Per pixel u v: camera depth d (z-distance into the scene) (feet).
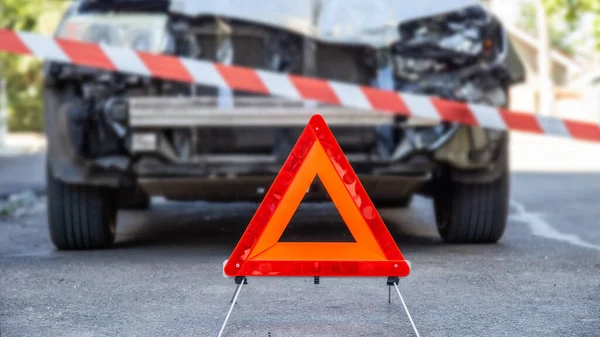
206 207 30.07
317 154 11.39
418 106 16.55
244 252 11.40
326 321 12.32
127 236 22.09
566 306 13.24
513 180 44.16
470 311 12.91
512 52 17.87
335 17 17.24
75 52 16.65
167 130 16.81
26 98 146.82
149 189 17.62
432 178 17.95
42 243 20.98
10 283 15.21
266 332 11.69
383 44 17.12
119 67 16.53
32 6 105.50
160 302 13.62
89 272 16.25
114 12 17.47
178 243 20.59
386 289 14.57
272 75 16.46
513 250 18.86
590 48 64.75
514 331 11.73
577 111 143.43
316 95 16.51
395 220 25.73
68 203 18.40
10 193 38.91
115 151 16.89
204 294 14.23
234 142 16.88
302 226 22.17
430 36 17.19
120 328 11.98
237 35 17.38
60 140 16.88
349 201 11.40
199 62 16.46
